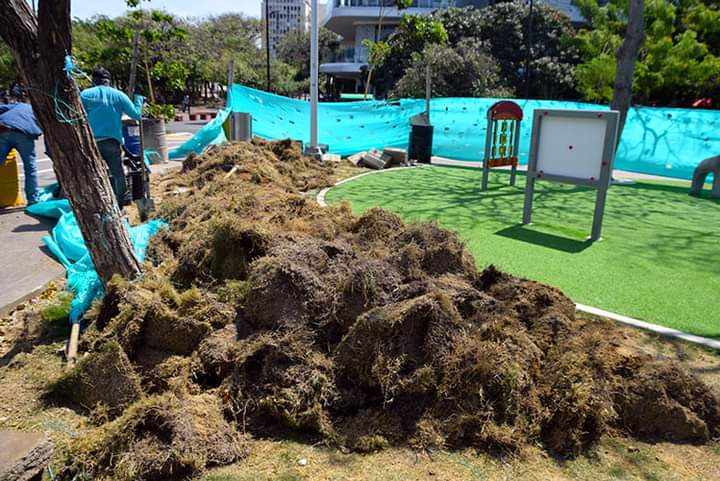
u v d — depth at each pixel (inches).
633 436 116.1
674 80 840.9
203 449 104.6
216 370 123.6
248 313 134.0
